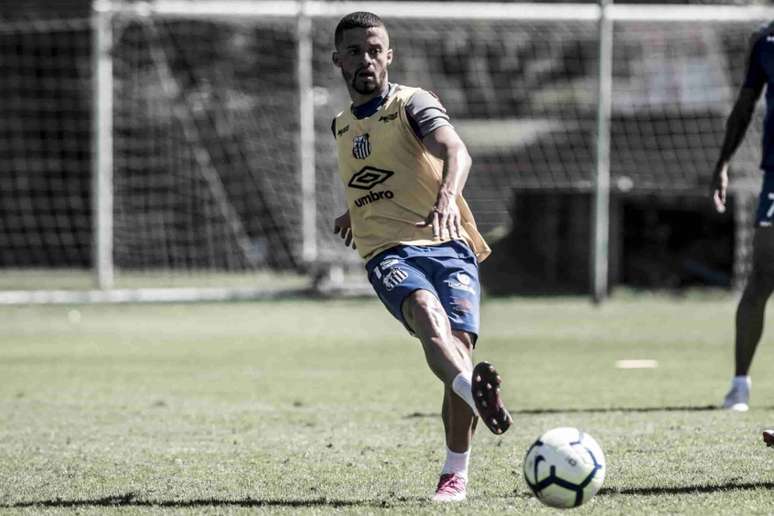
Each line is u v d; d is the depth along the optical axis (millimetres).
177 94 101000
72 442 29031
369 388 40188
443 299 21297
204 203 101625
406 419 32719
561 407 34656
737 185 88375
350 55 21500
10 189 111688
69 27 90750
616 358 49156
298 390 39719
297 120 91000
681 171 92938
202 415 33812
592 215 90500
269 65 102750
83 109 111062
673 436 28516
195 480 23844
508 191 97750
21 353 52938
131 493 22531
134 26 97250
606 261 82000
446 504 20750
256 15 77438
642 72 100188
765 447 26703
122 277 99500
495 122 103062
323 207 90250
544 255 97750
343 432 30312
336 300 82375
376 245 21750
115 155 99250
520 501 21047
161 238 100000
